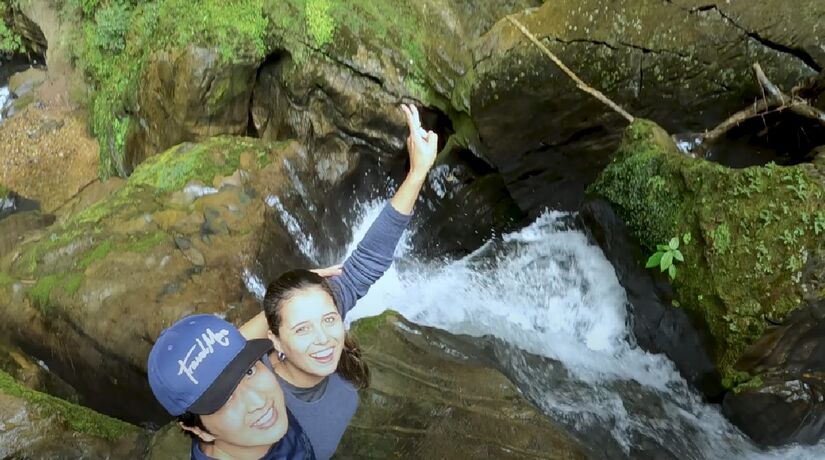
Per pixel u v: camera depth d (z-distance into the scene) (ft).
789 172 7.25
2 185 12.50
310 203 10.63
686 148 9.59
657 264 8.05
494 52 9.94
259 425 3.61
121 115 12.36
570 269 10.12
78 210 11.83
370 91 10.84
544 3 9.84
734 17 8.98
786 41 8.91
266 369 3.71
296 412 4.17
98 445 6.70
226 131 11.63
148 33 11.75
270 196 9.99
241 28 10.88
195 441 3.83
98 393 8.40
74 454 6.52
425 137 4.87
